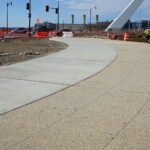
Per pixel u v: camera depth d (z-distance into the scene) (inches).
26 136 201.3
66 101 285.1
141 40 1640.0
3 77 402.3
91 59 617.6
